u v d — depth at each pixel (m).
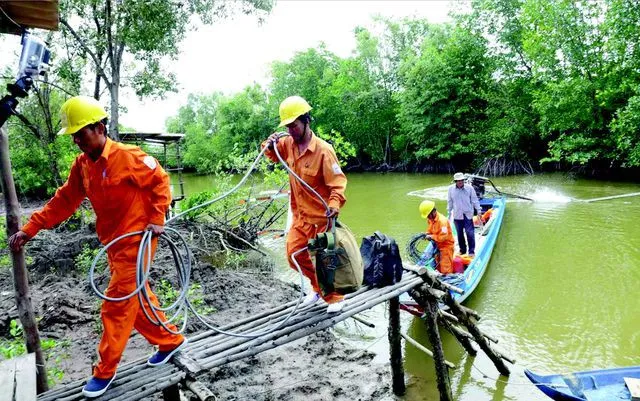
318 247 3.74
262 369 5.75
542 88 22.64
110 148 3.01
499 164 24.88
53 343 4.55
